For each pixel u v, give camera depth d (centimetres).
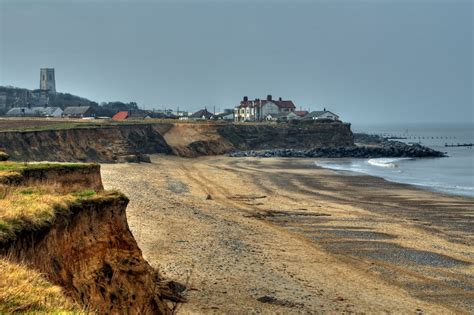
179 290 2777
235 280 3073
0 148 9200
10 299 1191
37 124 13212
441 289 3284
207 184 7869
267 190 7494
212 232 4341
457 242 4606
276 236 4459
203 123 15550
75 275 1783
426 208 6247
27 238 1552
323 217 5488
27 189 2116
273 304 2716
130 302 1944
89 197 2050
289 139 16762
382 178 9319
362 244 4372
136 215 4744
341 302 2855
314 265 3619
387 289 3200
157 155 13188
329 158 14275
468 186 8400
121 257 2023
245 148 15825
